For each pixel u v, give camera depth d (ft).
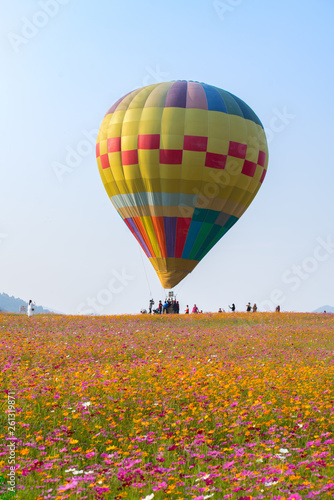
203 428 30.35
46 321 96.84
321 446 27.09
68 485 19.12
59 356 54.19
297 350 69.62
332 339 83.82
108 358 56.34
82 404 32.12
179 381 40.27
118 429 30.37
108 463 23.39
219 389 38.22
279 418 31.86
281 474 21.44
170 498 20.49
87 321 100.17
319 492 19.30
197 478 22.08
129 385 38.65
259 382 40.37
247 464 23.77
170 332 85.10
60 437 28.04
